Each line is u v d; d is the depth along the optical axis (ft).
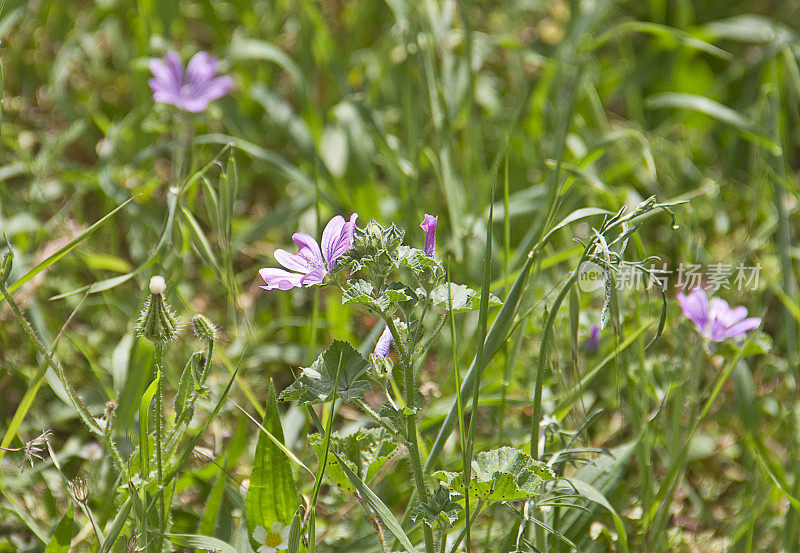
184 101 16.94
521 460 8.72
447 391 14.26
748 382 13.30
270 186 20.43
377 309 8.23
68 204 16.53
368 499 8.77
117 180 17.62
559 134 14.61
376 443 10.14
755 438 13.04
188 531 11.78
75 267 16.43
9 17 15.88
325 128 19.83
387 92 20.72
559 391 13.55
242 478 12.44
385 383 8.68
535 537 10.53
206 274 17.44
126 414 12.48
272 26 21.24
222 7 23.29
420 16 16.60
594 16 20.54
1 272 10.13
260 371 15.81
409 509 10.41
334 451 9.20
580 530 11.20
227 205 11.57
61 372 10.27
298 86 18.86
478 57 19.83
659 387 14.21
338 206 17.04
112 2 21.62
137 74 19.75
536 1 24.32
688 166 20.08
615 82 22.16
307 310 17.42
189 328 15.51
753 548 12.53
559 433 10.80
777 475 12.83
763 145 16.84
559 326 13.52
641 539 11.72
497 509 11.53
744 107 21.93
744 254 16.03
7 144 18.40
